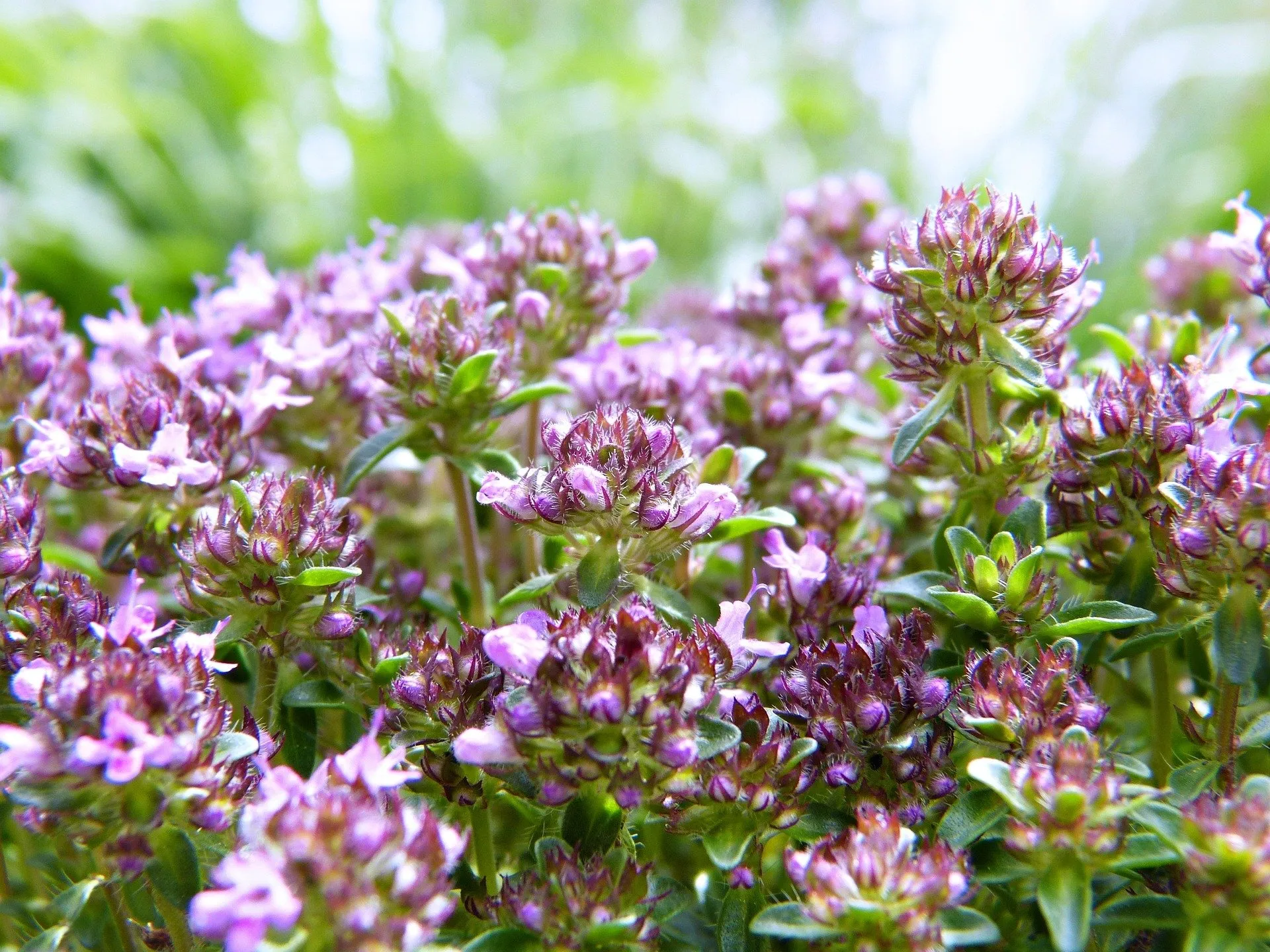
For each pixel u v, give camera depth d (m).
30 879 0.11
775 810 0.10
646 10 0.44
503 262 0.13
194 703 0.09
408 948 0.08
